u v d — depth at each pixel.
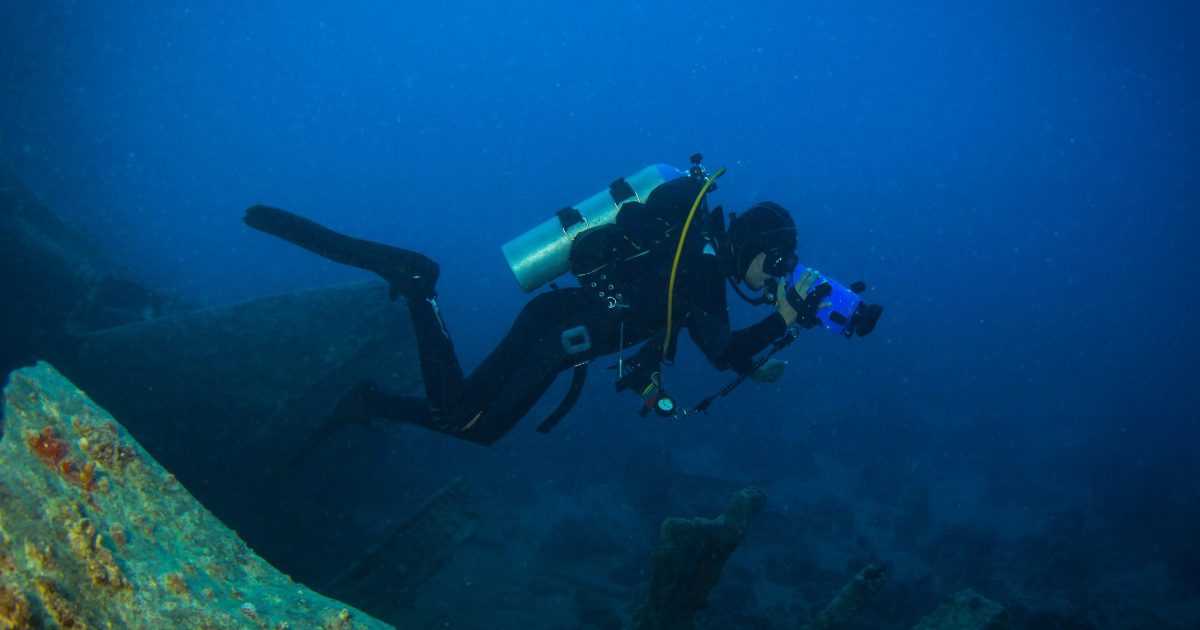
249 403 6.49
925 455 19.50
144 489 1.72
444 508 5.90
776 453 17.11
